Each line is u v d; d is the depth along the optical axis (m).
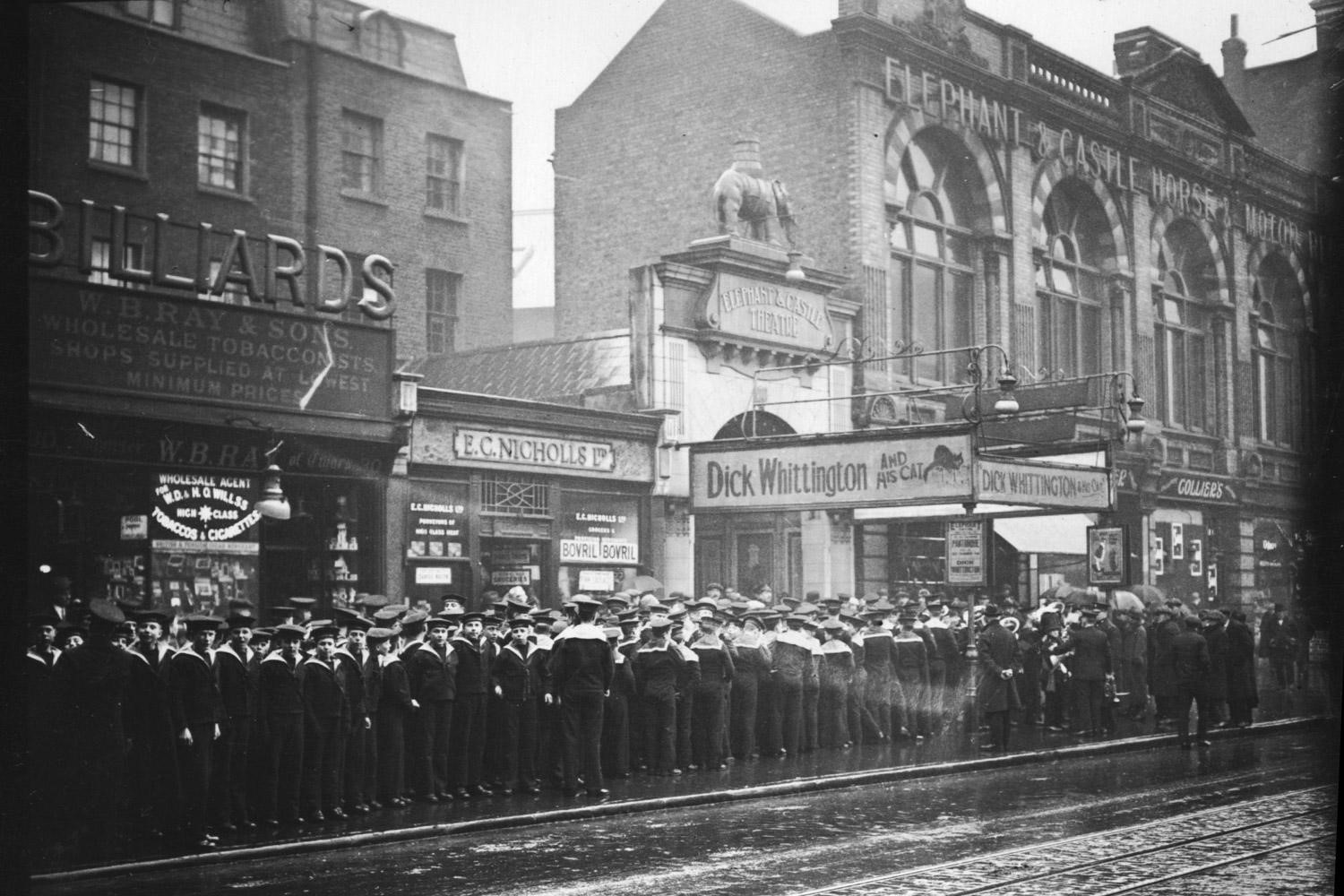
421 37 32.22
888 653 22.91
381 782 15.98
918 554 32.50
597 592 25.41
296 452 20.83
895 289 33.28
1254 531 44.00
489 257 33.16
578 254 35.75
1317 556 22.83
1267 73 45.53
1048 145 37.12
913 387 33.06
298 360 20.81
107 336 18.70
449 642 16.91
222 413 19.77
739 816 15.69
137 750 13.98
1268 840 13.93
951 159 35.12
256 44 28.33
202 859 12.73
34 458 18.25
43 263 18.23
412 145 31.41
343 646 15.91
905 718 23.55
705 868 12.47
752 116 33.28
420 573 22.55
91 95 24.44
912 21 33.16
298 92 28.58
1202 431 43.31
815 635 22.16
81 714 13.60
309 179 28.70
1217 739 25.12
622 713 18.56
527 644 17.53
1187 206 42.41
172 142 25.73
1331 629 32.22
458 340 32.34
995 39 36.00
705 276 27.62
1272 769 20.19
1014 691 24.52
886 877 12.01
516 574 24.11
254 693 14.69
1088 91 38.94
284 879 12.03
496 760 17.20
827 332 30.22
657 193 34.62
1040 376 36.38
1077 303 38.97
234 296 26.72
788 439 24.34
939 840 14.04
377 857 13.16
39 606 18.12
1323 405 20.08
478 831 14.66
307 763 14.98
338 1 30.09
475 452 23.34
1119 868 12.45
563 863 12.77
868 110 31.86
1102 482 24.98
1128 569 27.78
